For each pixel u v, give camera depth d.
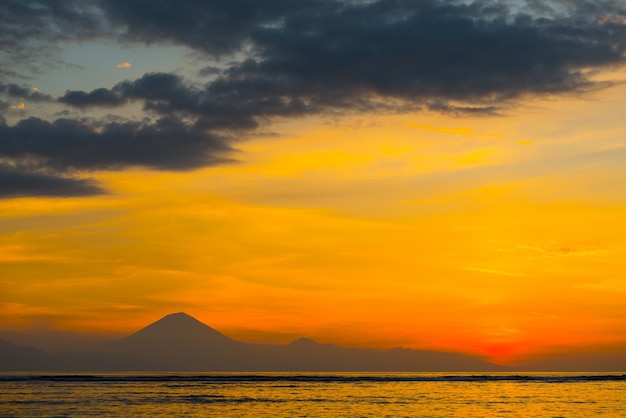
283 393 176.38
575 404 146.50
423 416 121.81
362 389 199.25
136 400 147.50
